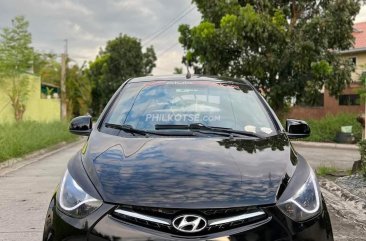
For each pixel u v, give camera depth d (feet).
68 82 136.46
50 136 57.26
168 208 9.42
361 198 23.41
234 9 69.00
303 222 9.83
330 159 46.01
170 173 10.39
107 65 168.96
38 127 62.75
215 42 67.62
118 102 14.99
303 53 66.49
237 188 9.96
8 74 81.05
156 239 9.20
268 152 11.73
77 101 143.23
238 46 66.90
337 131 74.64
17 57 81.15
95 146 12.22
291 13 72.33
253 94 15.62
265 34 65.16
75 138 70.54
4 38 80.94
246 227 9.42
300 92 70.54
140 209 9.53
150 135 12.92
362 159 28.55
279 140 12.81
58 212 10.27
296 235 9.64
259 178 10.36
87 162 11.30
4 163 38.86
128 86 15.99
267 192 9.93
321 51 68.44
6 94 84.33
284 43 66.80
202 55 70.23
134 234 9.31
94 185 10.27
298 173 10.93
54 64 137.28
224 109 14.46
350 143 71.05
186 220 9.33
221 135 13.05
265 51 68.13
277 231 9.52
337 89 70.33
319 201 10.53
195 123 13.66
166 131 13.20
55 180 30.86
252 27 65.00
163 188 9.89
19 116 83.92
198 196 9.66
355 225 19.70
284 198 9.96
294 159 11.71
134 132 13.16
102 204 9.78
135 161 10.98
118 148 11.85
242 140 12.55
